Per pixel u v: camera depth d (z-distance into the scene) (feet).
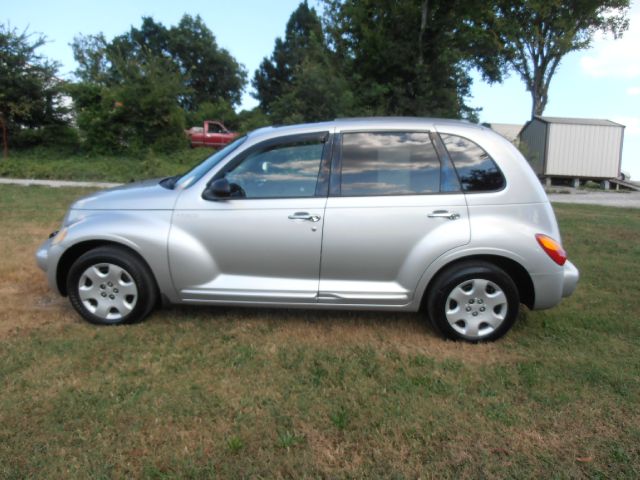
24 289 16.33
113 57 73.67
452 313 12.65
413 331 13.57
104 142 71.51
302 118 74.79
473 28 81.46
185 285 13.05
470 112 85.61
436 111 78.07
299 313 14.76
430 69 79.82
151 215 13.10
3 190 42.27
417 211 12.37
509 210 12.44
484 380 10.82
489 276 12.43
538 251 12.34
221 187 12.64
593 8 88.89
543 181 84.12
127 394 9.91
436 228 12.36
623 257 23.39
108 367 11.03
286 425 9.04
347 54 85.92
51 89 69.05
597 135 81.76
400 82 79.25
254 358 11.67
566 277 12.95
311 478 7.67
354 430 8.94
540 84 97.71
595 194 72.43
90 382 10.32
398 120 13.16
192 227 12.91
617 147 81.97
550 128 81.66
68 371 10.74
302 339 12.85
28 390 9.91
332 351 12.16
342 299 12.76
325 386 10.46
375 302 12.72
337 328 13.67
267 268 12.88
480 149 12.80
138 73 72.59
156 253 12.92
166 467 7.82
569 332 13.67
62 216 29.40
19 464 7.78
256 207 12.75
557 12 91.15
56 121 71.51
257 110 131.85
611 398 10.17
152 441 8.44
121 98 70.69
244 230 12.74
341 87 76.43
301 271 12.80
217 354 11.78
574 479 7.79
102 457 8.01
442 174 12.64
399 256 12.48
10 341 12.16
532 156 78.28
